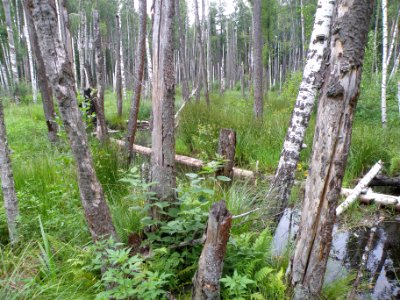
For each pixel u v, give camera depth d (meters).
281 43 25.19
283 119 7.44
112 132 8.94
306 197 2.21
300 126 3.92
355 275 3.13
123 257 1.92
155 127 2.73
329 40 1.98
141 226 3.10
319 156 2.08
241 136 6.62
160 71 2.61
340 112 1.97
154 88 2.68
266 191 4.22
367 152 5.71
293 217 4.23
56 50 1.96
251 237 3.25
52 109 6.39
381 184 5.21
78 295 2.36
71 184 3.59
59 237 3.00
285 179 4.00
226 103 12.77
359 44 1.88
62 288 2.42
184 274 2.63
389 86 9.45
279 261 2.83
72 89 2.06
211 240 2.03
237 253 2.62
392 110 8.42
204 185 4.12
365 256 3.26
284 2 22.55
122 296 1.91
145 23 5.45
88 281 2.48
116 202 3.82
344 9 1.86
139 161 5.81
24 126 8.34
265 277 2.52
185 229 2.71
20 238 2.93
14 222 2.96
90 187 2.22
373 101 8.77
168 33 2.54
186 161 6.12
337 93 1.94
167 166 2.77
